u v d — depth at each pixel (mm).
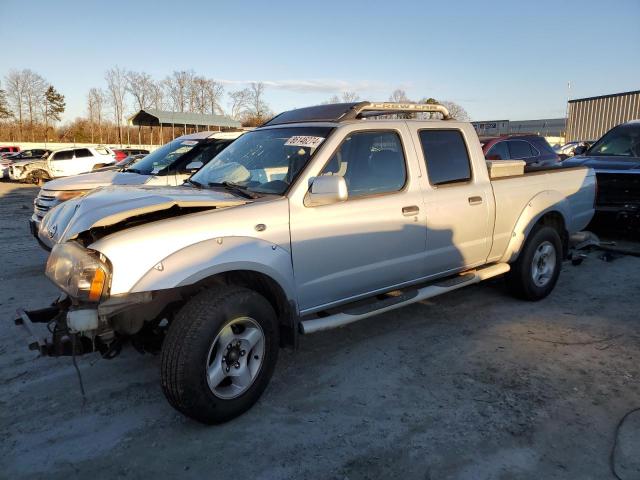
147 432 3219
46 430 3242
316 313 4035
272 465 2883
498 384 3764
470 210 4719
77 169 24797
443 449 3004
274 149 4121
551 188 5621
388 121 4297
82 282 2939
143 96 64625
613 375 3873
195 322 3037
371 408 3459
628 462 2867
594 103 22047
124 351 4375
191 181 4500
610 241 8375
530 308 5344
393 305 4133
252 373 3373
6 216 12875
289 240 3547
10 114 78750
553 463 2865
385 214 4070
